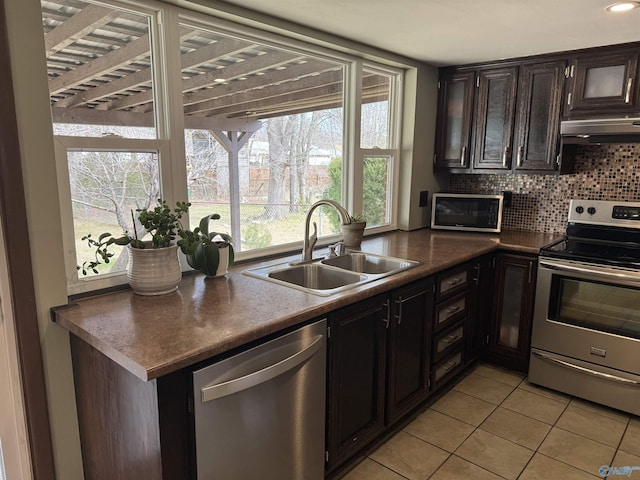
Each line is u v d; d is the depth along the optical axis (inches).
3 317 62.6
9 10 56.9
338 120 116.6
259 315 63.6
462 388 112.6
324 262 99.0
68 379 67.3
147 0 74.2
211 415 55.6
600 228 118.6
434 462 84.8
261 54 96.0
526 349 117.1
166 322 60.7
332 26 95.4
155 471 54.1
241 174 95.3
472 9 84.4
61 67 66.8
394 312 86.1
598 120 103.1
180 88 81.0
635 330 96.8
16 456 68.4
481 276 116.0
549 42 106.5
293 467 68.7
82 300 69.7
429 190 143.7
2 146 58.0
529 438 92.1
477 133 132.0
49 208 63.1
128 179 75.7
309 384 68.6
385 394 87.7
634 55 105.6
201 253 80.4
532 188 135.7
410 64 125.5
